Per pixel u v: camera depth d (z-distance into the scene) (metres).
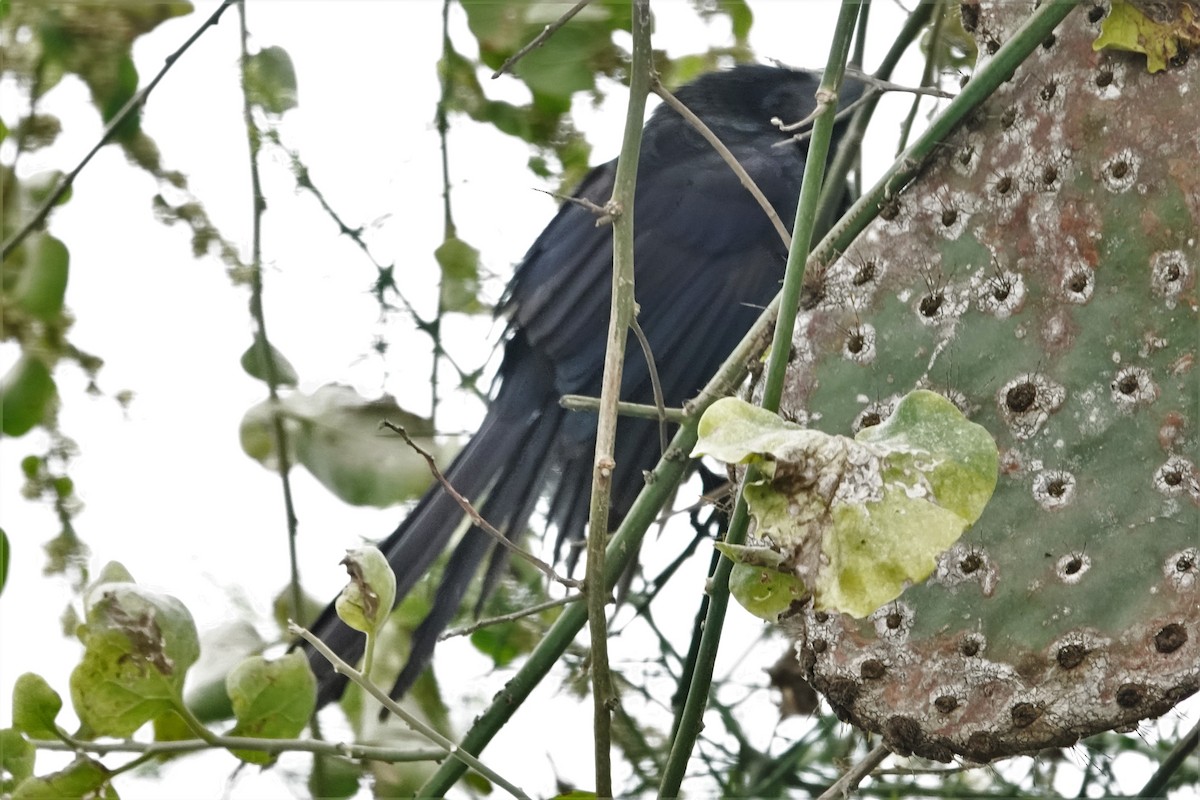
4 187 6.24
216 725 5.18
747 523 3.29
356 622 3.58
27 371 6.05
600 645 3.45
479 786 5.64
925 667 3.40
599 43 6.14
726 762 6.03
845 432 3.51
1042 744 3.34
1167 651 3.28
